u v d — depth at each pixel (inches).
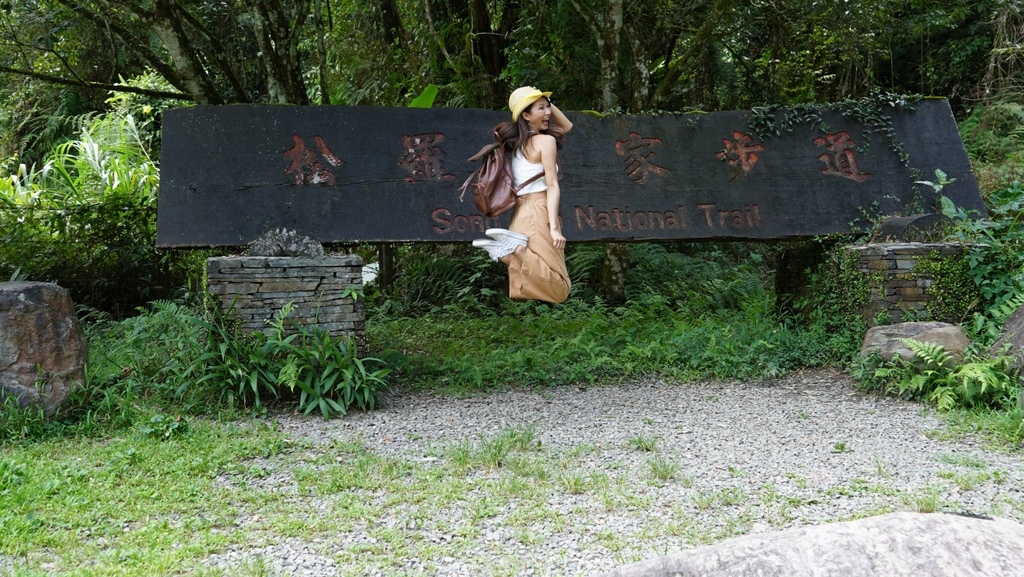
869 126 333.1
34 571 130.3
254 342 252.7
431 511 162.6
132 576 130.7
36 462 189.5
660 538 148.9
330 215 285.6
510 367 299.0
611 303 429.4
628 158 317.7
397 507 165.3
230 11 428.1
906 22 533.3
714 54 523.8
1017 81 526.9
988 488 175.2
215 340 251.3
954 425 226.4
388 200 291.7
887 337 271.7
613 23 392.2
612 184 313.4
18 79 502.0
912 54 634.2
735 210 318.0
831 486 177.5
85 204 401.7
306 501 169.3
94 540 147.4
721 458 200.4
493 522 157.2
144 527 153.7
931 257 287.9
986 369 237.5
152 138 577.9
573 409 254.2
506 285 446.9
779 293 372.8
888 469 189.9
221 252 385.4
